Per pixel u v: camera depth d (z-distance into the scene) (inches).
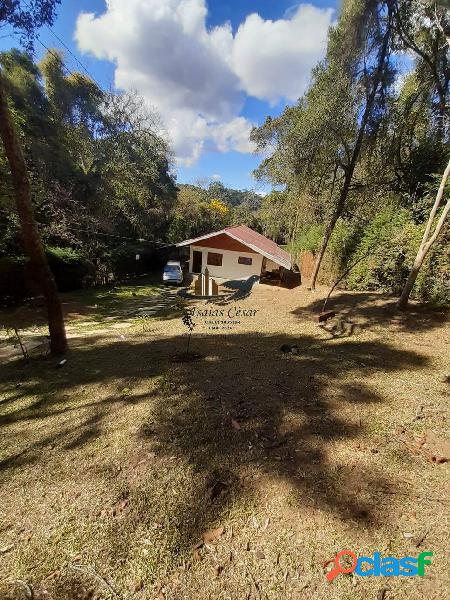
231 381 155.1
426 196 334.6
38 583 62.6
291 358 189.5
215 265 636.7
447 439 103.9
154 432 114.5
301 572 62.7
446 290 265.9
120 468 96.4
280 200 866.8
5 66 554.6
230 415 122.1
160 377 167.5
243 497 81.5
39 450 111.2
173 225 1048.2
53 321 230.8
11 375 200.1
